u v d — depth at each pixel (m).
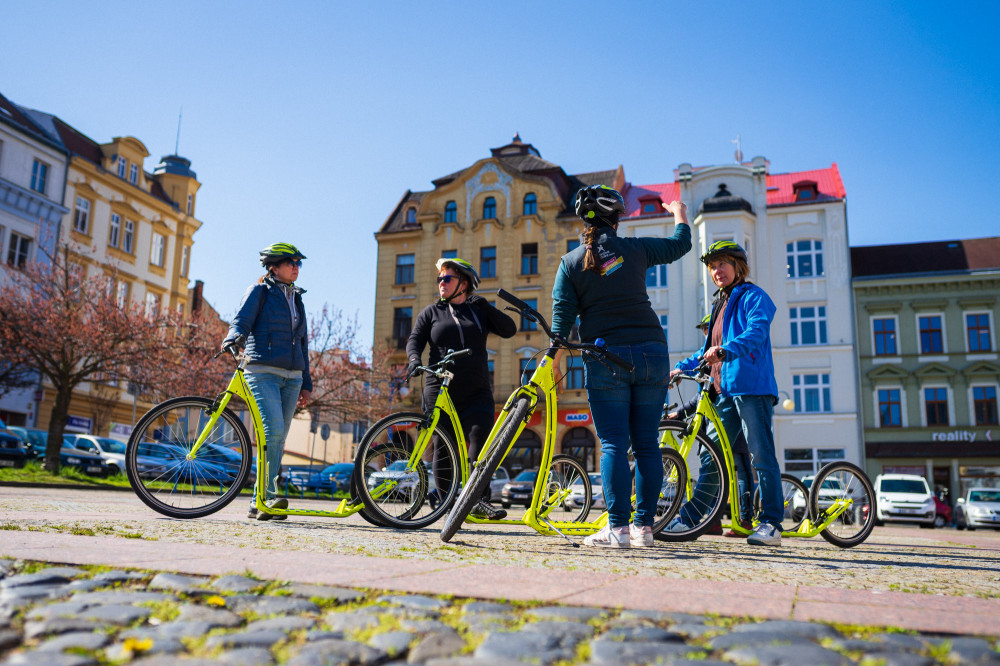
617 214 3.97
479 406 5.30
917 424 31.78
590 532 4.54
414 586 2.11
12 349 20.92
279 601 1.89
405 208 39.16
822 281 32.81
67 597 1.89
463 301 5.44
